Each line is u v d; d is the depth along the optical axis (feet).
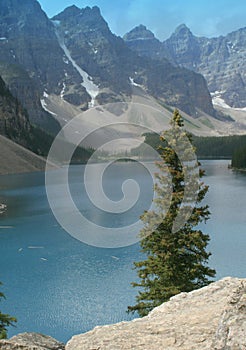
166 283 65.26
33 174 503.20
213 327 28.86
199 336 27.99
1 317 57.41
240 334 22.25
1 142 574.97
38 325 90.12
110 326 31.94
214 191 300.81
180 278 64.49
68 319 92.79
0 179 438.40
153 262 66.33
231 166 536.83
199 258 65.36
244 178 398.21
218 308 32.14
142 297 66.64
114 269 126.62
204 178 403.75
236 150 544.62
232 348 21.84
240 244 149.07
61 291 109.09
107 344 28.96
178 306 34.47
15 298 105.09
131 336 29.68
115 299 103.09
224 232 168.45
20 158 558.56
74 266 130.41
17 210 236.84
